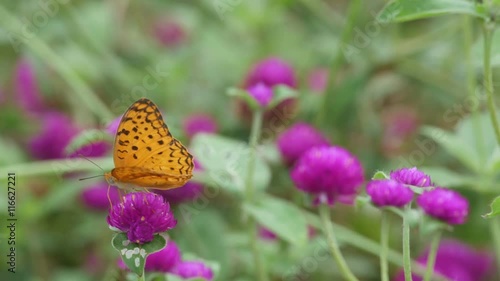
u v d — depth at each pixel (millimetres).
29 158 772
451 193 596
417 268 674
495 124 601
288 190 718
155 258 586
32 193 759
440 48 838
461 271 687
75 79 774
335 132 799
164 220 549
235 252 690
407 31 925
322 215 608
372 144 812
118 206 551
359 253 748
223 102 847
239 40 917
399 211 572
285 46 901
